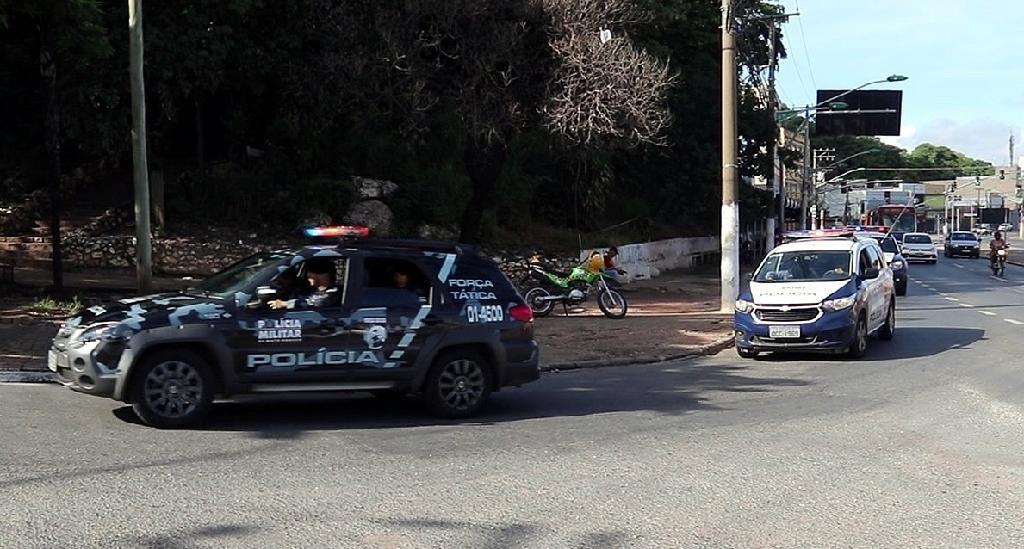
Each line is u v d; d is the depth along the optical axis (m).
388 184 25.45
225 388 8.86
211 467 7.37
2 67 19.80
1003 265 39.31
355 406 10.36
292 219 23.70
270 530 5.80
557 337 16.52
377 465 7.56
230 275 9.60
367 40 21.23
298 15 21.47
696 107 36.31
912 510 6.46
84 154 24.03
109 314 8.80
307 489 6.78
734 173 21.05
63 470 7.13
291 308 9.08
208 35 19.50
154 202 22.59
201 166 24.47
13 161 23.95
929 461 7.89
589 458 7.91
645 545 5.65
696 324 18.75
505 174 28.38
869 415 9.99
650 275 31.91
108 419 9.03
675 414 10.03
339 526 5.91
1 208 23.17
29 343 13.00
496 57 20.89
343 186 24.11
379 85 21.17
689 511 6.38
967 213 118.69
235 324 8.84
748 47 38.81
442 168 26.91
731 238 21.14
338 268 9.46
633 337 16.66
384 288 9.51
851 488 7.01
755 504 6.56
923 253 49.97
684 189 37.06
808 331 14.27
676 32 35.47
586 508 6.41
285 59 21.66
